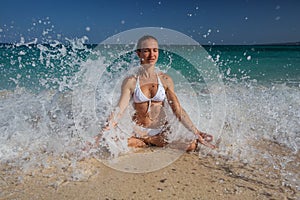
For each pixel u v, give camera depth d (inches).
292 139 126.4
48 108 152.4
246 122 145.9
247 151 113.3
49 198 79.6
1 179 89.7
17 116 140.4
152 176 93.0
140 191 83.7
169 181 89.8
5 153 106.7
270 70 419.2
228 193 83.1
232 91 218.5
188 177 92.5
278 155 110.3
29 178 90.7
